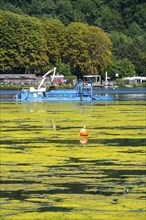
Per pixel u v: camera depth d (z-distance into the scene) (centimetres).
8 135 5656
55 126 6431
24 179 3694
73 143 5103
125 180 3662
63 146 4931
